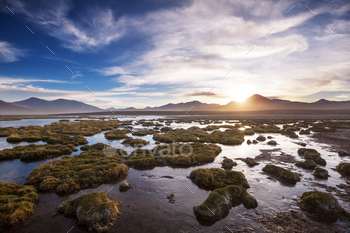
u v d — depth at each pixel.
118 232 9.86
